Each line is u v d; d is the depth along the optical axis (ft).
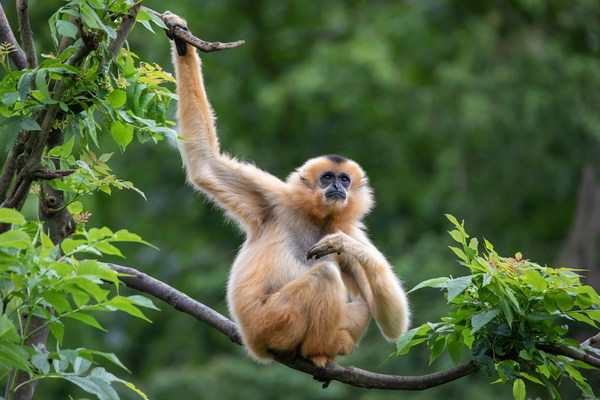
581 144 116.57
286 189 46.39
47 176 31.58
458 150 117.08
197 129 43.32
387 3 132.26
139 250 124.47
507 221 120.88
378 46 117.60
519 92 116.06
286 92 118.21
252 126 133.69
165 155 122.93
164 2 120.98
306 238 46.14
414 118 121.70
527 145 117.80
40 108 31.71
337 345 41.75
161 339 122.62
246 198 44.52
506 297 33.40
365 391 103.09
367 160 131.85
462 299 34.60
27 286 27.17
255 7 134.31
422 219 123.34
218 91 126.11
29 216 76.38
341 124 133.49
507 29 125.29
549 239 122.11
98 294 27.20
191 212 127.95
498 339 34.81
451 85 116.26
